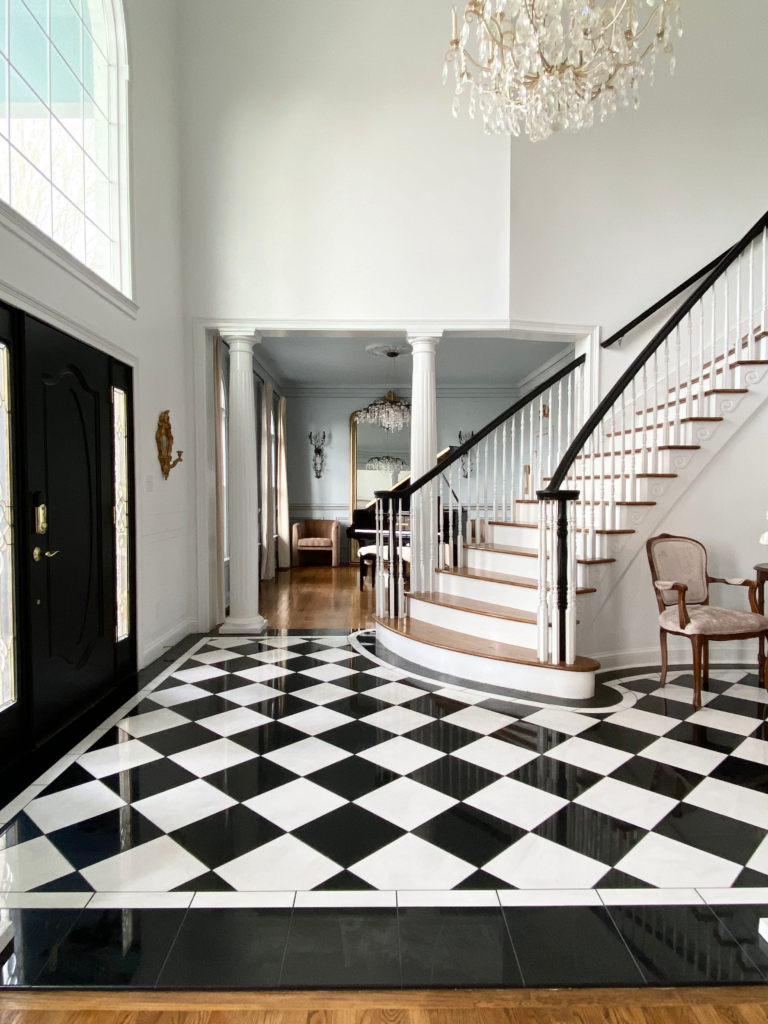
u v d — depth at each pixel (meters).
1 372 2.54
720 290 4.97
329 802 2.24
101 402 3.44
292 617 5.63
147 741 2.80
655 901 1.70
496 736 2.83
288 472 10.52
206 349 4.99
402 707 3.22
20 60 2.75
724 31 5.04
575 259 4.97
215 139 4.83
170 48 4.59
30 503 2.70
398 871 1.83
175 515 4.67
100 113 3.67
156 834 2.03
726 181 5.06
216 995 1.40
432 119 4.88
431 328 4.89
